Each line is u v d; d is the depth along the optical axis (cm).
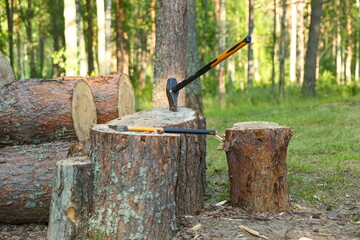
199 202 802
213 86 3456
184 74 1371
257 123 835
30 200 730
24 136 823
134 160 631
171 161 650
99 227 639
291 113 2217
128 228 630
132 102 1094
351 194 870
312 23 2980
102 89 989
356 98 2622
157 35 1377
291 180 972
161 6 1362
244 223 724
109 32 2598
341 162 1102
